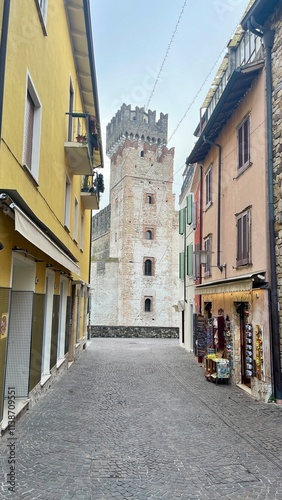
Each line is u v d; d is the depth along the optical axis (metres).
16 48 5.90
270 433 6.90
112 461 5.54
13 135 5.92
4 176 5.49
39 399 9.04
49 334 10.51
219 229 13.92
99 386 11.23
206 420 7.73
